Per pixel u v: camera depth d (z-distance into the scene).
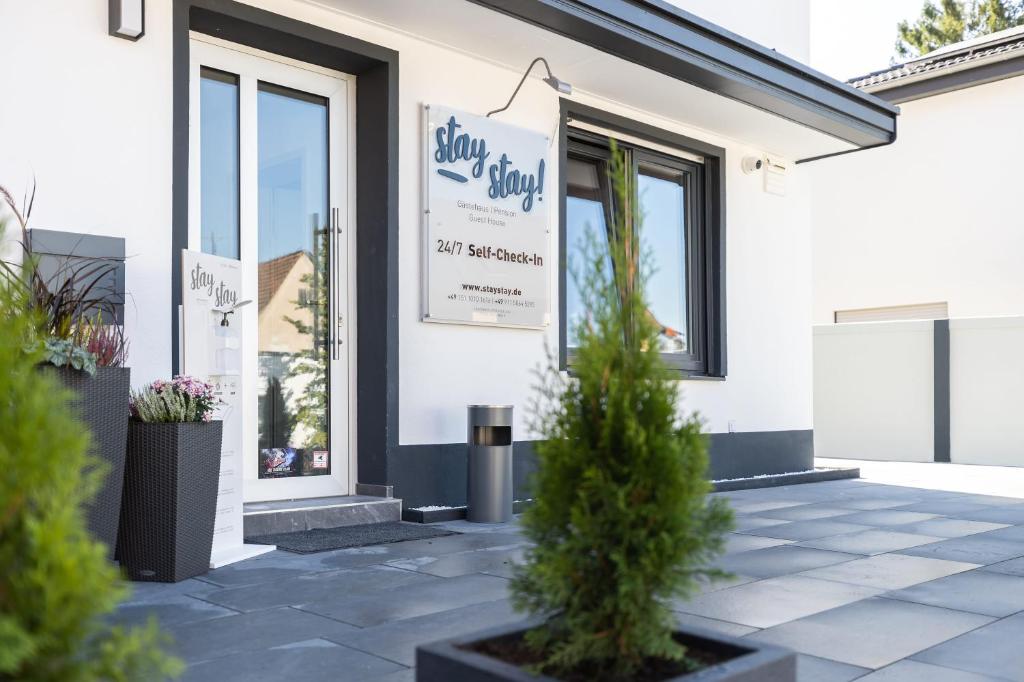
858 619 4.08
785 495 9.23
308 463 6.88
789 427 10.95
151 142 5.71
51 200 5.29
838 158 19.16
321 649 3.52
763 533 6.61
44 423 1.46
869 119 10.00
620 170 2.46
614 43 7.40
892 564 5.40
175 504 4.69
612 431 2.23
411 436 7.18
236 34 6.40
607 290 2.36
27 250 4.72
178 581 4.71
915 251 17.97
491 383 7.79
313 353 6.95
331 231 7.09
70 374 4.25
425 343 7.31
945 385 14.22
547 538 2.31
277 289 6.75
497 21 6.94
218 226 6.42
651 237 9.88
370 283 7.11
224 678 3.15
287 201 6.85
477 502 6.91
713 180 10.30
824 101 9.34
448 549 5.72
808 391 11.26
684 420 2.36
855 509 8.05
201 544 4.93
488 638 2.34
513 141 7.98
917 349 14.53
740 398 10.38
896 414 14.70
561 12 6.76
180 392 4.81
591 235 2.42
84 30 5.45
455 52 7.57
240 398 5.63
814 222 19.58
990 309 16.91
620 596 2.11
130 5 5.50
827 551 5.84
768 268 10.82
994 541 6.27
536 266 8.14
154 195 5.71
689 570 2.22
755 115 9.45
